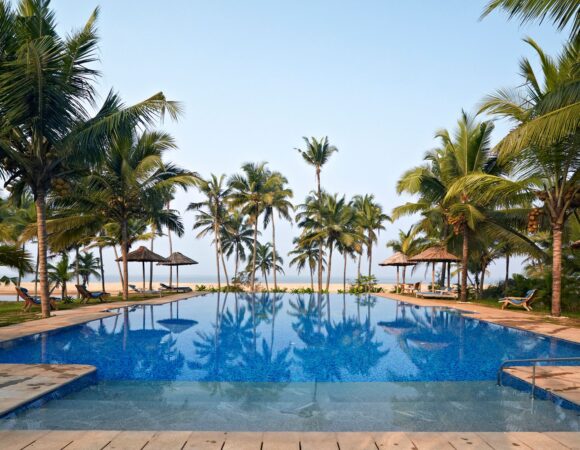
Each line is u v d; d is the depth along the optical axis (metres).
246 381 6.44
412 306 19.73
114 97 13.45
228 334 11.52
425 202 23.44
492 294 24.86
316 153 33.03
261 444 3.54
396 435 3.75
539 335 10.62
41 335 10.05
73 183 14.89
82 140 12.17
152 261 26.94
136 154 19.94
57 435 3.69
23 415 4.55
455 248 23.64
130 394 5.60
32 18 11.91
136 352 8.77
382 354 8.80
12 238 19.28
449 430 4.27
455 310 17.17
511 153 12.66
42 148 12.83
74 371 6.09
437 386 6.20
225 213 37.38
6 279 24.66
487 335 11.27
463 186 15.10
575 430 4.27
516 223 19.83
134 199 20.88
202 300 22.77
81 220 19.22
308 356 8.59
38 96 11.34
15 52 11.40
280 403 5.22
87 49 12.76
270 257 48.16
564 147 12.48
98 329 11.82
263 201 30.94
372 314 16.50
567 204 13.66
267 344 10.01
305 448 3.46
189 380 6.47
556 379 5.80
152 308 18.06
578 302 16.58
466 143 19.41
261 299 23.81
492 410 4.91
